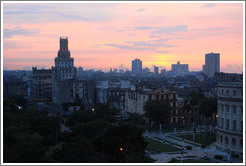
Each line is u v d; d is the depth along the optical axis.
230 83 85.69
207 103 95.75
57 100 186.88
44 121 91.12
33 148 56.44
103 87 183.50
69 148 62.22
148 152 84.12
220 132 86.88
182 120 138.62
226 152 83.06
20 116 96.19
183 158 78.62
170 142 99.62
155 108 120.12
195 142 99.19
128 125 73.25
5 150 57.91
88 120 106.19
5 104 116.00
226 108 84.56
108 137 69.38
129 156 63.75
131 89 164.75
